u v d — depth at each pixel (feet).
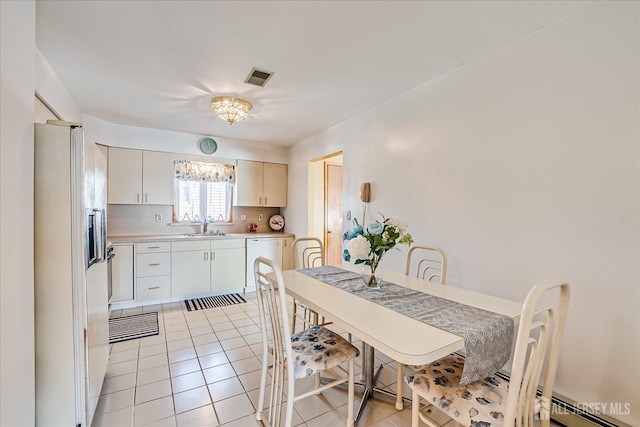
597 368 4.97
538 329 5.73
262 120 11.23
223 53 6.47
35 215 4.26
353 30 5.66
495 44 6.16
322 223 14.61
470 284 6.93
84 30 5.58
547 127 5.56
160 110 10.03
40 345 4.31
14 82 3.49
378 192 9.68
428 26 5.54
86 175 4.83
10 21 3.39
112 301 10.97
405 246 8.66
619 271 4.73
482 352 3.68
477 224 6.77
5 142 3.25
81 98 8.93
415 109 8.30
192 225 14.14
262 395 5.40
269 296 4.88
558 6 5.00
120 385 6.41
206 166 13.84
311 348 5.09
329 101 9.29
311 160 13.66
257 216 15.98
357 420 5.39
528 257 5.86
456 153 7.22
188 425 5.27
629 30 4.58
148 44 6.09
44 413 4.35
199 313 10.92
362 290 5.60
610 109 4.79
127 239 11.51
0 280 3.13
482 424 3.37
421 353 3.17
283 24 5.47
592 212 5.01
